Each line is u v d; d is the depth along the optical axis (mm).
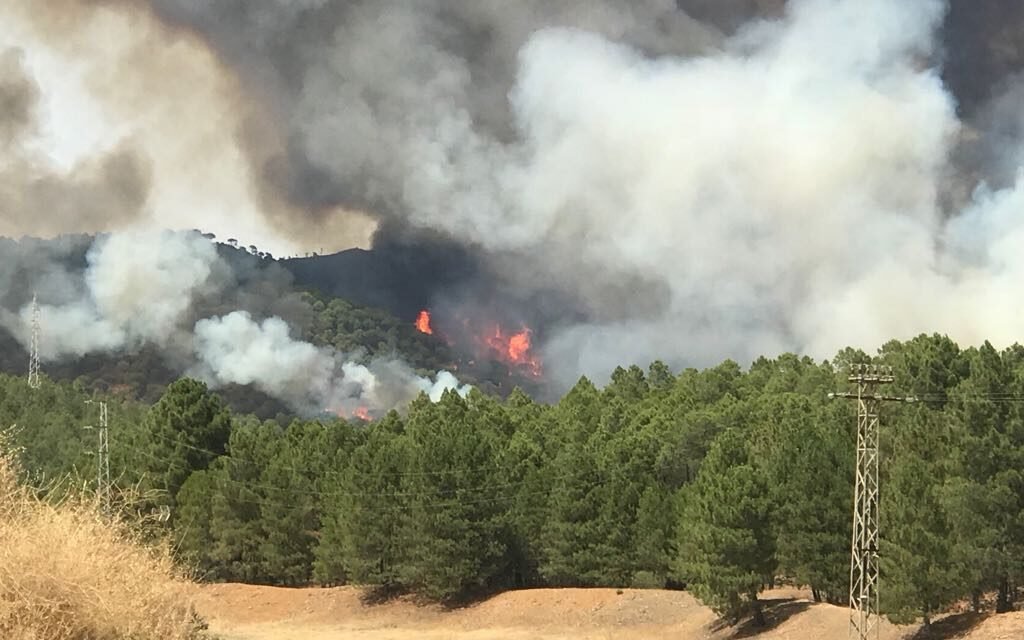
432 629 77375
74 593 17000
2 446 21156
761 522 63125
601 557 76438
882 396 48250
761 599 68062
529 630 72375
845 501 62219
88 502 19422
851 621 47781
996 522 52281
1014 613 52281
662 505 74500
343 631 75375
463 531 79500
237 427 102688
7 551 16812
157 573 19219
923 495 53812
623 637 67375
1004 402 54031
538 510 81000
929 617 55219
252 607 83625
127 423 119188
